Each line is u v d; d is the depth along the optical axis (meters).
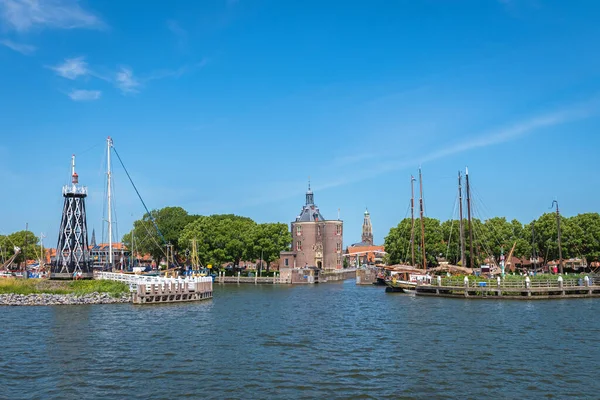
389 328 51.84
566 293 80.31
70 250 87.50
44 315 59.75
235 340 45.16
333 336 47.47
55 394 29.44
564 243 120.12
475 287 80.00
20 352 39.53
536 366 35.19
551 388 30.45
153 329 50.50
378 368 35.12
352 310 68.81
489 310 64.12
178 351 40.34
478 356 38.19
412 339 45.34
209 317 60.00
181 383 31.59
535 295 78.81
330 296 95.00
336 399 28.78
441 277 94.44
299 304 78.06
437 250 132.12
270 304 78.00
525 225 131.00
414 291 98.31
